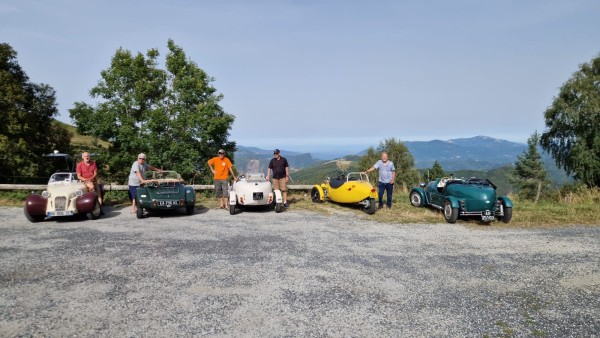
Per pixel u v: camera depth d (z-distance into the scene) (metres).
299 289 5.32
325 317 4.46
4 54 22.84
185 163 19.19
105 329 4.07
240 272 6.00
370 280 5.74
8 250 7.16
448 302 4.97
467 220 10.77
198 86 20.36
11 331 3.98
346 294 5.18
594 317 4.57
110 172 20.05
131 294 5.04
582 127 38.47
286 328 4.16
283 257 6.88
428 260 6.83
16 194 14.51
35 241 7.90
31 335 3.91
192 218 10.95
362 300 4.99
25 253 6.95
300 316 4.48
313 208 12.87
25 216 10.59
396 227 9.79
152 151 19.19
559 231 9.37
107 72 20.70
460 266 6.48
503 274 6.09
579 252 7.43
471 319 4.48
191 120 19.30
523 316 4.59
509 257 7.05
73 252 7.04
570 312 4.71
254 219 10.84
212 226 9.72
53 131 25.34
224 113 21.05
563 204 13.80
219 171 12.74
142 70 20.59
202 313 4.50
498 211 10.42
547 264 6.63
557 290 5.43
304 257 6.90
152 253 7.02
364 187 11.76
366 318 4.46
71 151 26.17
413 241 8.27
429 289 5.41
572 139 39.72
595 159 34.91
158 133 19.67
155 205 10.66
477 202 10.08
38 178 21.67
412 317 4.52
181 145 19.64
